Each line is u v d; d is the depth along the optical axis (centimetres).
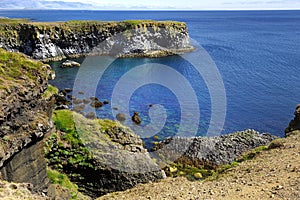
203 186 1706
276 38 14025
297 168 1662
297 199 1276
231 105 4912
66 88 5931
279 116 4544
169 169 2864
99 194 2322
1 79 1662
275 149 2278
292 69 7550
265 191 1418
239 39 13300
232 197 1403
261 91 5672
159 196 1598
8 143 1538
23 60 1884
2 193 1303
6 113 1547
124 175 2380
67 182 2230
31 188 1491
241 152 3322
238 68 7544
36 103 1822
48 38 9181
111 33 9869
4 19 11544
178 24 10469
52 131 2189
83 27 9700
